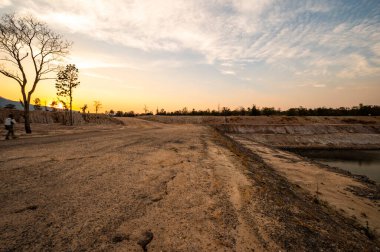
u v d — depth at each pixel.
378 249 5.41
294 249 3.91
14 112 43.50
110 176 7.11
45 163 8.38
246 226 4.54
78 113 54.25
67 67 39.56
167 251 3.49
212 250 3.62
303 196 9.70
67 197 5.25
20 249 3.21
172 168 8.76
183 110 118.94
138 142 16.20
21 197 5.11
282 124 75.94
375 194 13.47
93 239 3.61
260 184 7.86
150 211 4.82
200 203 5.48
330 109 103.88
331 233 5.18
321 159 36.62
